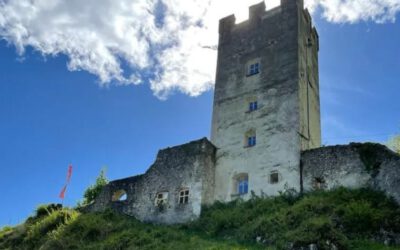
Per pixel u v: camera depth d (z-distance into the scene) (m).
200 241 27.38
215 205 32.19
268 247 24.42
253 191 31.75
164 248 26.92
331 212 25.80
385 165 27.53
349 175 28.80
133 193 35.84
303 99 34.06
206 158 33.72
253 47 37.44
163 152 35.81
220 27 40.44
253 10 39.09
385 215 24.69
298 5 36.97
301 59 35.34
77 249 29.56
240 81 36.69
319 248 22.61
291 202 29.36
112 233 31.30
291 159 31.31
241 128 34.69
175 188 33.62
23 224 37.09
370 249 22.73
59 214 34.97
